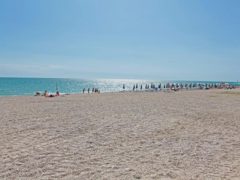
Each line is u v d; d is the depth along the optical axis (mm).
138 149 8445
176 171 6520
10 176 6000
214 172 6477
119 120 13500
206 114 16344
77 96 34094
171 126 12281
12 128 11242
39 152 7879
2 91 61812
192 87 71875
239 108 19906
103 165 6859
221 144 9289
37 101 24953
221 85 72625
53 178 5918
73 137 9828
